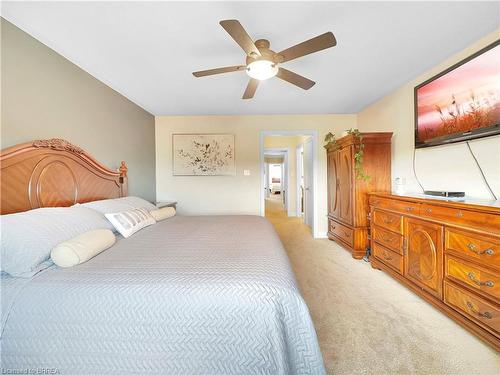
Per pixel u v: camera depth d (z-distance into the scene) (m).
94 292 0.97
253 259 1.24
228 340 0.93
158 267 1.15
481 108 1.76
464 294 1.48
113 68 2.26
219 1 1.40
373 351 1.40
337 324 1.65
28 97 1.71
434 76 2.21
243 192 4.04
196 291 0.96
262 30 1.68
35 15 1.51
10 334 0.95
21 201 1.58
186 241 1.63
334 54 2.05
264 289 0.96
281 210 7.55
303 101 3.32
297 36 1.76
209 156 4.02
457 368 1.27
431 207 1.77
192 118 4.01
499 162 1.72
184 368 0.93
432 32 1.74
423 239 1.84
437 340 1.48
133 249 1.45
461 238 1.51
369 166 2.92
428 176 2.41
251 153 4.03
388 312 1.79
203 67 2.25
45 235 1.23
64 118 2.04
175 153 4.00
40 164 1.72
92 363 0.94
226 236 1.77
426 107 2.31
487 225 1.34
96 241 1.37
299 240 3.92
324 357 1.35
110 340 0.94
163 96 3.05
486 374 1.24
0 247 1.08
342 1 1.42
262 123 4.01
